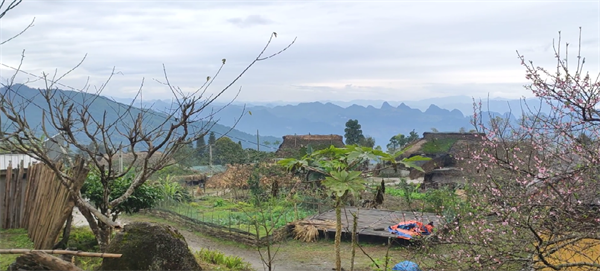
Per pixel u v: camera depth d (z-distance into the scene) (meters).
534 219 5.01
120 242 5.68
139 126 6.85
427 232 8.57
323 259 13.56
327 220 16.78
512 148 5.55
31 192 10.36
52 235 7.47
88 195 10.26
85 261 8.08
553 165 5.47
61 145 7.55
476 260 5.31
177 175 30.09
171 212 18.88
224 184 27.34
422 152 31.30
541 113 5.64
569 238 4.75
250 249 14.81
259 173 23.14
